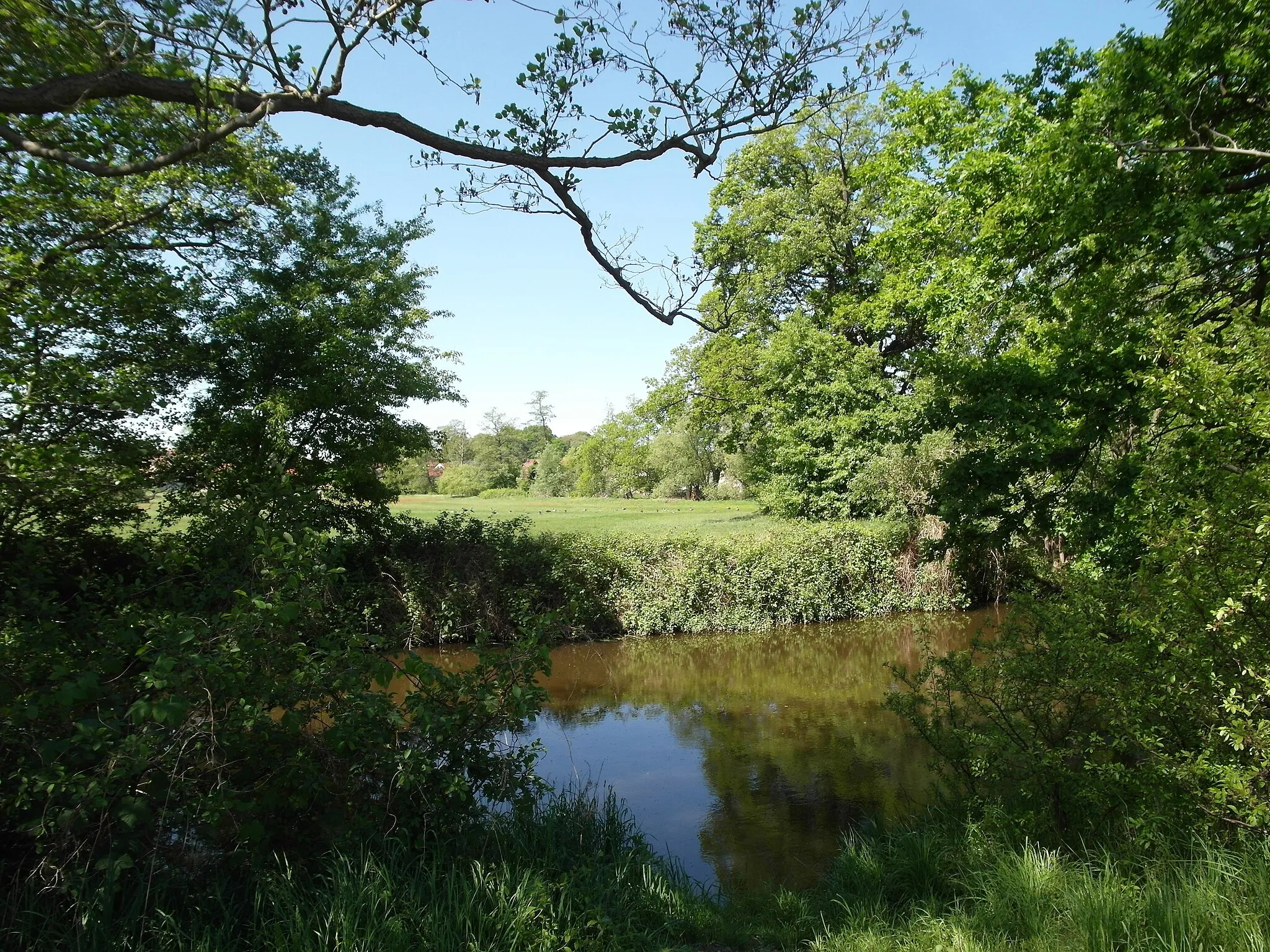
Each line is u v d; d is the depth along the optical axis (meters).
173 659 4.05
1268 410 4.21
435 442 17.92
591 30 4.93
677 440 64.56
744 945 5.11
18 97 4.06
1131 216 8.23
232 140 9.98
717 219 26.58
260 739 4.71
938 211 12.82
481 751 5.52
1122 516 7.46
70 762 4.15
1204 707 4.62
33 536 7.76
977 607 21.50
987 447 9.26
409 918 4.29
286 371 15.73
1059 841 5.44
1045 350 10.22
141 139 8.65
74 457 8.79
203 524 10.10
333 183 16.77
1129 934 3.79
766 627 19.64
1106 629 5.73
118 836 4.19
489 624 16.97
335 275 16.22
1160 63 8.06
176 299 12.55
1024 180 9.74
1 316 8.31
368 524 17.20
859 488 22.89
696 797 8.65
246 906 4.36
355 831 4.81
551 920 4.59
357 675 5.02
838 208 25.91
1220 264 8.45
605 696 13.70
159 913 3.94
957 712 6.79
